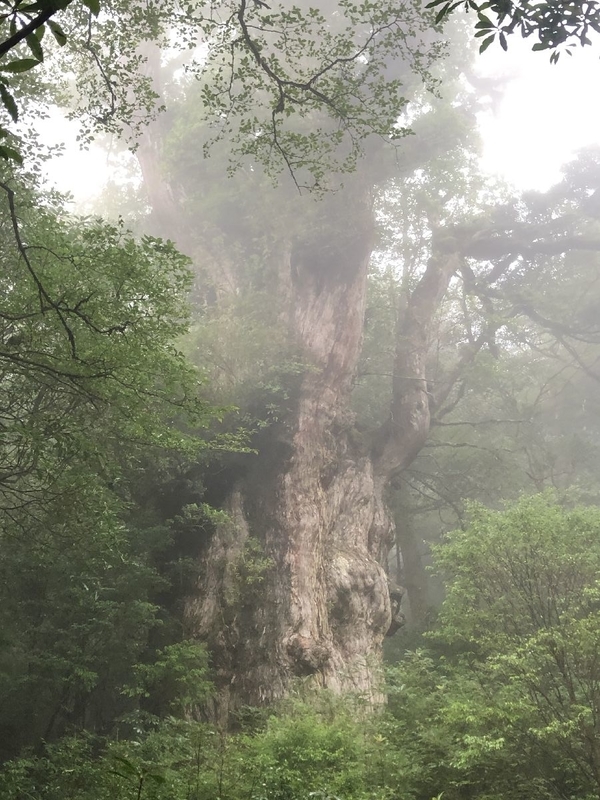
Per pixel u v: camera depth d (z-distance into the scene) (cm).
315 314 2062
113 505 1131
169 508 1670
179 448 1148
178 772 970
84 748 1122
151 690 1402
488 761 958
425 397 2103
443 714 1057
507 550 1045
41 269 962
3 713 1298
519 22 492
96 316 931
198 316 2047
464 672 1209
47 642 1326
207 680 1463
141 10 1097
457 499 2534
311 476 1770
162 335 1007
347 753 1049
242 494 1745
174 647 1387
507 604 1049
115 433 1096
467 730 1030
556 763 923
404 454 2031
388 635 1817
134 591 1405
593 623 923
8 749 1301
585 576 1005
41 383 977
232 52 993
